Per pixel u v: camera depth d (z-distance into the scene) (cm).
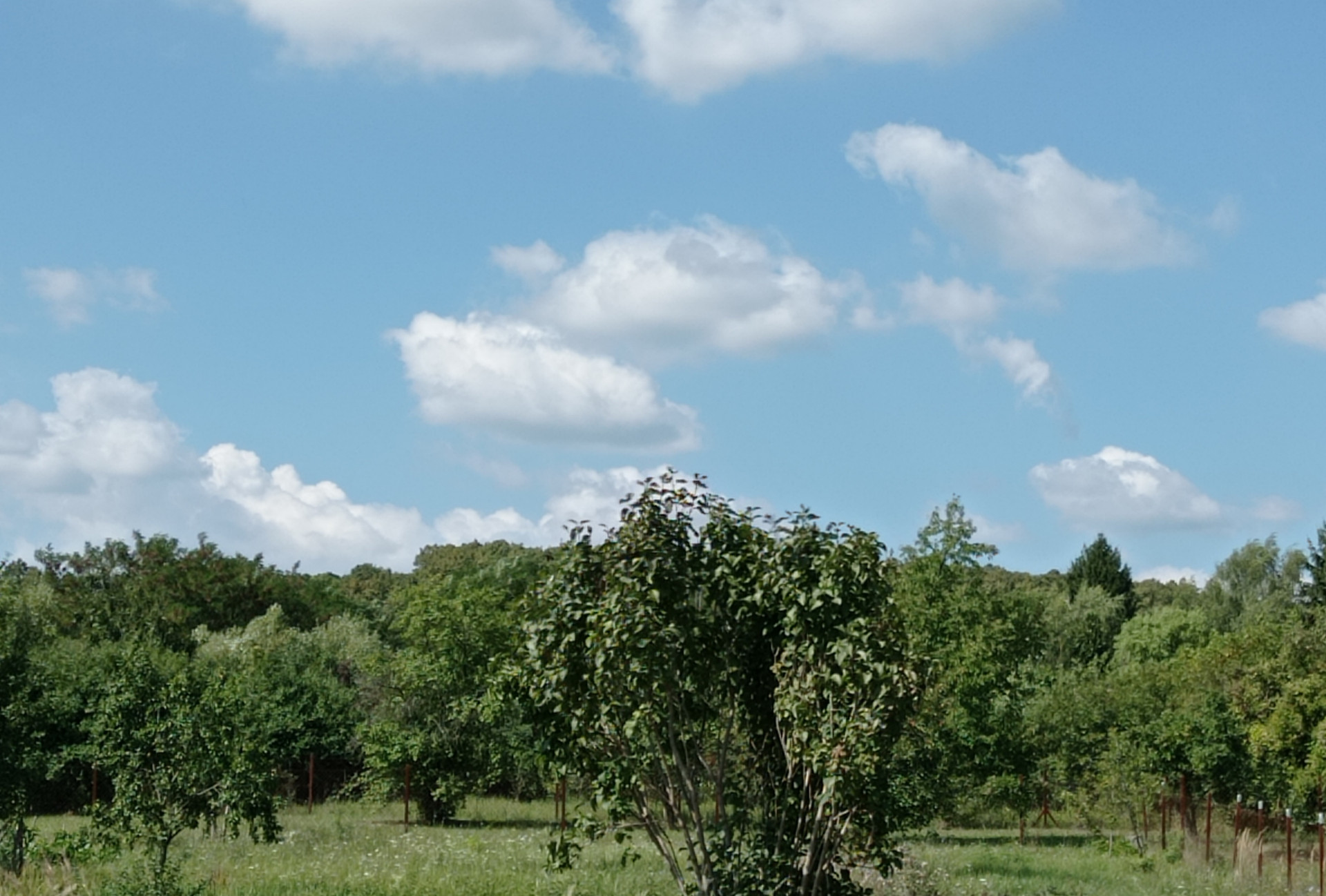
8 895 1537
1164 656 6538
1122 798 2841
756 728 1219
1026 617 3231
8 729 2031
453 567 8656
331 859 1906
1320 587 6262
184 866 1777
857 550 1152
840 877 1251
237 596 7188
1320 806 2947
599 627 1125
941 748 2889
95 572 6862
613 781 1180
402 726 3309
